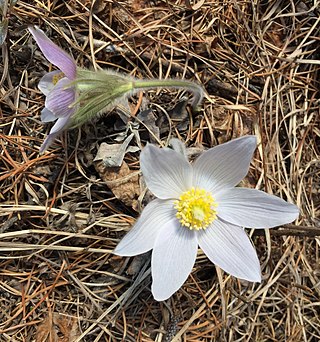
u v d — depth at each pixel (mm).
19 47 189
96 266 191
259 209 165
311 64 205
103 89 164
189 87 173
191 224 168
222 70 200
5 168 189
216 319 194
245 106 197
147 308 192
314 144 206
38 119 191
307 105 205
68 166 188
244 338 198
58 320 190
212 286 195
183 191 168
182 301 194
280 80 201
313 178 205
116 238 189
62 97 159
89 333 188
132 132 188
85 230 187
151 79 181
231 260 168
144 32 195
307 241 204
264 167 194
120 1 196
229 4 201
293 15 203
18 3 190
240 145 156
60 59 158
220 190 168
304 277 203
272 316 201
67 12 194
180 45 198
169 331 190
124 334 187
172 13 198
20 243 185
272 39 206
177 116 195
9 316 188
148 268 188
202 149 192
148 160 152
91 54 191
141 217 160
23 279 189
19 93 190
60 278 190
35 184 189
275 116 200
